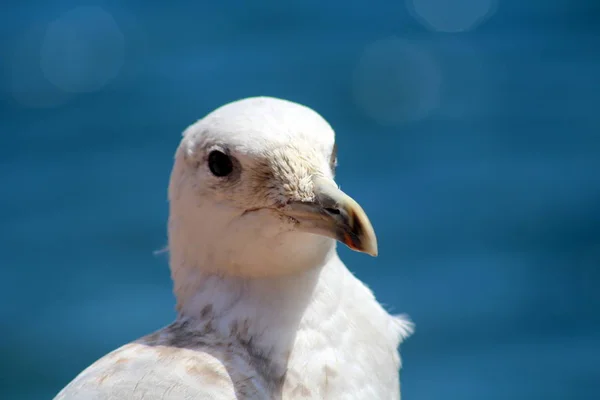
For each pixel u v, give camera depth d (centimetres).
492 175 1789
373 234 554
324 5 2353
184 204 604
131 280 1568
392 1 2358
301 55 2194
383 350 591
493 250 1609
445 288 1531
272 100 609
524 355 1424
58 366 1441
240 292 588
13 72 2138
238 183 577
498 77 2108
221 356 568
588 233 1647
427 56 2181
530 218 1681
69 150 1908
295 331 576
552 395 1370
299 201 566
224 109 604
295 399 563
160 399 538
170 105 2042
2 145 1930
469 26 2262
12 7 2314
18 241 1664
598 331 1467
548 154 1859
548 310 1505
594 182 1770
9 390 1420
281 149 571
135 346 581
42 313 1518
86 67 2166
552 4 2328
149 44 2245
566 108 2005
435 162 1845
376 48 2202
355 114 2006
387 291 1516
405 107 2005
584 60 2156
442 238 1634
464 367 1412
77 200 1775
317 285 586
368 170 1819
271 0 2367
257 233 575
